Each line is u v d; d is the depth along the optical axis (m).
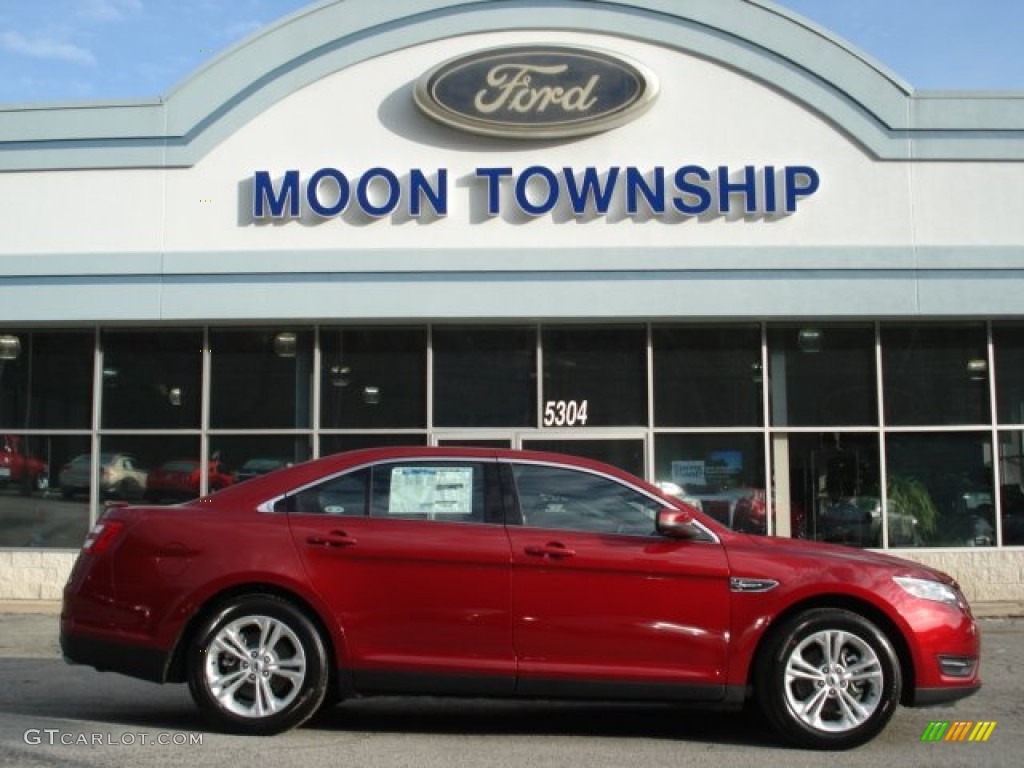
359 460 6.92
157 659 6.52
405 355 14.09
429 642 6.50
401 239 13.63
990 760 6.26
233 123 13.81
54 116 13.89
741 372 14.01
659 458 13.89
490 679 6.46
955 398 13.96
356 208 13.67
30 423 14.23
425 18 13.84
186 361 14.20
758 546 6.70
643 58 13.78
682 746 6.60
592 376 14.02
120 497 14.09
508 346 14.07
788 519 13.81
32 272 13.78
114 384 14.22
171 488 14.07
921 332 14.04
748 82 13.77
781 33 13.77
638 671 6.44
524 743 6.66
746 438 13.92
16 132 13.88
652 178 13.61
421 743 6.61
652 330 14.02
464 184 13.68
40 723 7.04
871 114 13.73
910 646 6.48
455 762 6.11
